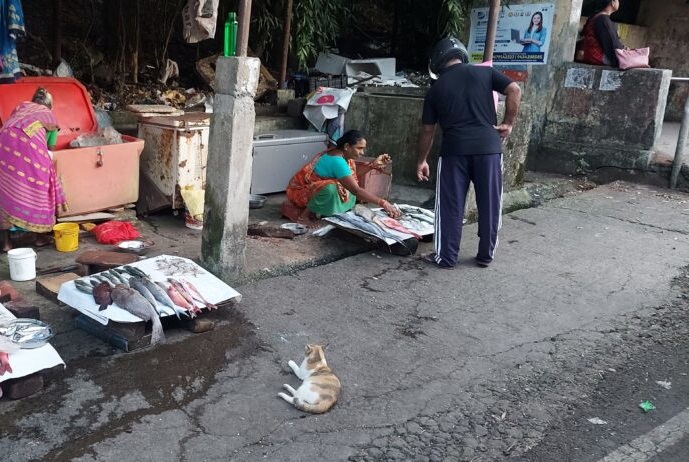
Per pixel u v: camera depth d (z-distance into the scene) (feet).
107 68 25.30
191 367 10.64
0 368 9.12
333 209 17.74
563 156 26.03
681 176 23.85
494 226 15.56
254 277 14.21
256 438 8.95
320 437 9.07
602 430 9.67
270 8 27.04
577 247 17.54
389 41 34.86
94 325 11.39
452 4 25.25
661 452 9.21
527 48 24.52
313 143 22.27
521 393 10.53
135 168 17.30
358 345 11.74
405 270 15.51
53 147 15.49
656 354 12.07
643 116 24.09
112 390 9.82
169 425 9.09
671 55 37.60
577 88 25.23
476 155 14.96
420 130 20.97
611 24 24.56
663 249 17.62
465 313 13.32
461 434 9.37
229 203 13.23
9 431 8.70
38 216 14.69
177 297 11.63
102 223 16.87
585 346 12.19
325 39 28.14
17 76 16.96
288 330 12.10
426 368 11.10
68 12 26.86
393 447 8.97
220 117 12.91
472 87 14.89
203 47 29.22
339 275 14.92
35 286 13.32
